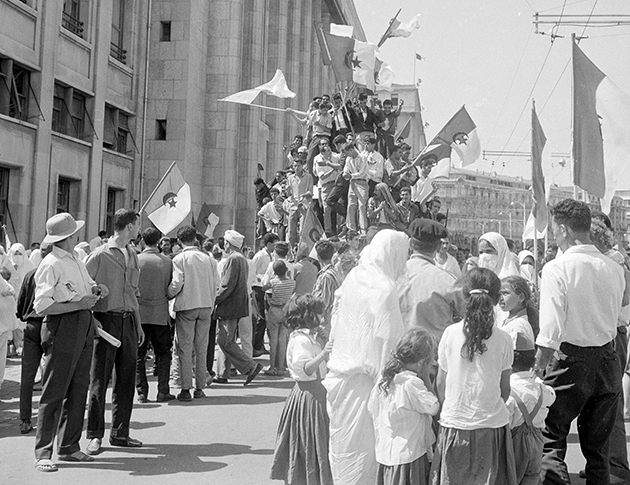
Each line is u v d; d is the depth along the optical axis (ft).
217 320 35.40
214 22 103.19
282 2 138.82
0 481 19.33
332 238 48.60
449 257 30.32
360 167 52.39
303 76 152.46
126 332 23.06
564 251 18.26
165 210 38.68
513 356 15.47
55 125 71.77
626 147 25.76
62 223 21.09
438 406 14.53
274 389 34.04
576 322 17.37
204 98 102.06
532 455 16.10
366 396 15.90
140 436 24.54
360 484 15.81
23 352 25.14
